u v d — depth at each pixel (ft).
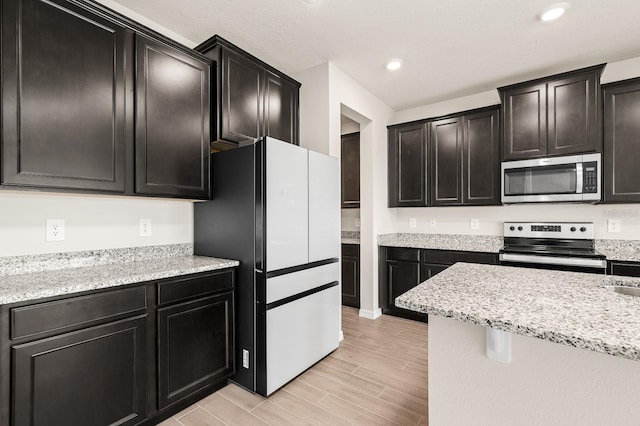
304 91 9.29
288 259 6.68
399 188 11.76
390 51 8.25
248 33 7.43
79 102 4.88
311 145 9.11
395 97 11.41
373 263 10.94
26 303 3.94
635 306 3.02
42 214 5.37
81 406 4.36
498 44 7.87
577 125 8.20
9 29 4.22
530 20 6.88
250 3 6.35
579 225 9.08
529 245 9.82
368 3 6.36
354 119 10.87
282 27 7.20
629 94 7.79
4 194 4.99
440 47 8.04
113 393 4.67
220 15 6.73
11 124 4.23
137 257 6.61
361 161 11.27
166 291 5.33
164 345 5.31
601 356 2.83
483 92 11.01
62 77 4.70
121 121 5.39
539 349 3.10
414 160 11.42
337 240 8.28
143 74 5.68
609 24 6.97
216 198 7.07
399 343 8.75
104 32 5.19
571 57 8.48
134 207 6.61
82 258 5.81
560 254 8.20
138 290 4.98
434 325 3.72
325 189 7.84
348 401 6.02
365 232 11.15
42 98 4.51
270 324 6.22
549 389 3.06
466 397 3.52
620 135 7.87
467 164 10.32
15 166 4.26
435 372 3.71
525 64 8.91
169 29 7.26
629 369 2.72
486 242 10.86
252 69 7.66
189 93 6.45
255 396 6.22
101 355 4.56
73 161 4.81
